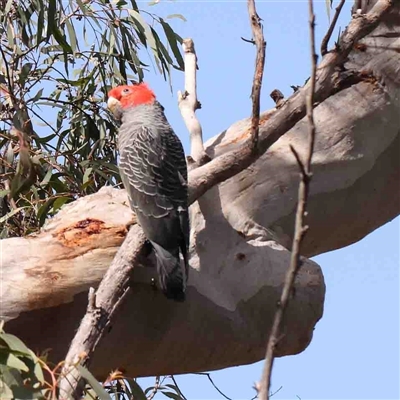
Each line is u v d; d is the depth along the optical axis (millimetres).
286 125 8062
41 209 10625
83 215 8203
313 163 9336
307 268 9094
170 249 7820
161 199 8109
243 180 9203
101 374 8641
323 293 9117
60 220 8227
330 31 7855
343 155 9430
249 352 8945
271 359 4449
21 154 8906
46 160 11562
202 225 8859
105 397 6809
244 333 8781
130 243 7844
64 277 7855
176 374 9047
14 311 7773
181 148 8742
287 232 9398
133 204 8172
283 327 8906
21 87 11703
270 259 8945
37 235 8133
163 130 8766
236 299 8734
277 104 9617
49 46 12516
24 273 7848
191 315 8477
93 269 7902
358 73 8094
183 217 8102
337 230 9766
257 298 8805
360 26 8078
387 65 9625
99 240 7996
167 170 8344
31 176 8992
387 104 9570
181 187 8281
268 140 8086
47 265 7879
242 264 8828
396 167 9727
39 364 6898
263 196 9195
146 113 9008
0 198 11570
